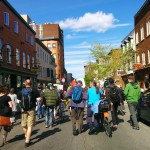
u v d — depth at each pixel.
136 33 41.91
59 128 13.25
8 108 9.73
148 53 35.72
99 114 11.35
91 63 57.28
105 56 56.34
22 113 9.91
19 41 36.44
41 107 18.16
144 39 37.28
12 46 33.09
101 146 9.07
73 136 11.04
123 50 52.12
